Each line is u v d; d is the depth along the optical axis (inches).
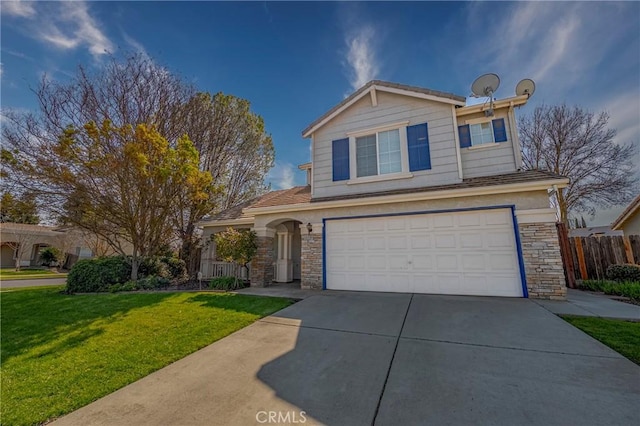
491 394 125.3
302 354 179.0
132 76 534.9
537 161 791.1
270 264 478.0
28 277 797.9
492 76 390.3
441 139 391.9
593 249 413.7
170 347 197.3
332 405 122.9
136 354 186.9
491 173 386.6
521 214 313.3
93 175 438.6
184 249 617.6
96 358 181.9
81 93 483.2
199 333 223.8
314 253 414.3
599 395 121.0
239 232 467.8
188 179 480.1
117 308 310.3
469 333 201.8
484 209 331.0
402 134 412.2
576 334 190.1
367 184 421.4
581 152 733.9
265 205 470.0
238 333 223.0
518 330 202.8
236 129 757.3
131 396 136.6
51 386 147.4
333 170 447.8
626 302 279.6
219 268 573.0
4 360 180.9
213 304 317.4
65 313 295.4
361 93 439.8
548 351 166.7
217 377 152.8
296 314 270.4
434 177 385.4
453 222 345.1
